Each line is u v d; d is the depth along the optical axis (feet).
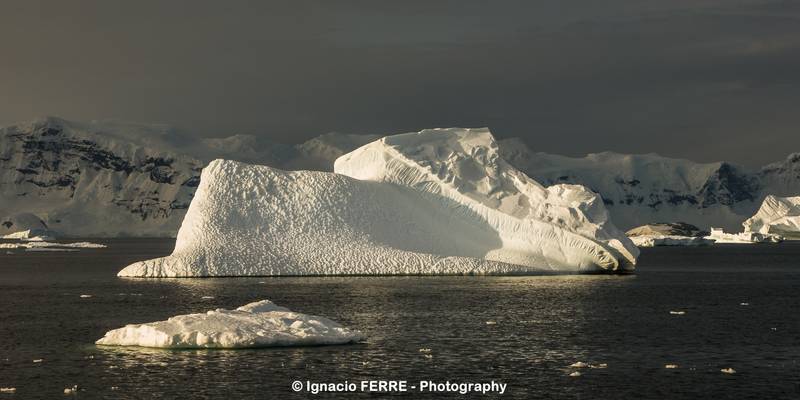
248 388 303.89
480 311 495.82
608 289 639.35
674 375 326.85
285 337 370.32
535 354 365.40
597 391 303.07
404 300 548.72
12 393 300.81
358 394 298.76
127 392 299.58
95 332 431.02
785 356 363.35
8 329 443.32
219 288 625.82
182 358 345.10
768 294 644.27
